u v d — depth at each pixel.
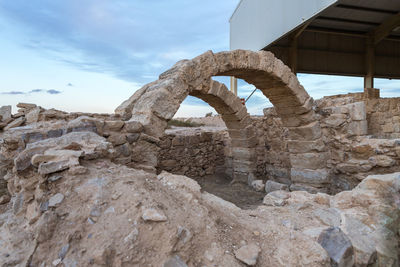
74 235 1.69
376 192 2.81
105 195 2.01
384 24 14.10
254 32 13.88
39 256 1.61
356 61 16.02
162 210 1.93
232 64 5.16
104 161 2.69
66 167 2.23
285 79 5.72
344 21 13.95
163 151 7.91
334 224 2.55
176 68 4.74
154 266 1.57
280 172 7.75
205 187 7.59
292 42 14.90
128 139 3.80
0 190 4.06
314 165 6.22
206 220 2.10
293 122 6.50
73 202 1.95
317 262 1.93
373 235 2.40
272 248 2.07
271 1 11.93
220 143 9.63
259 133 8.50
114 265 1.51
